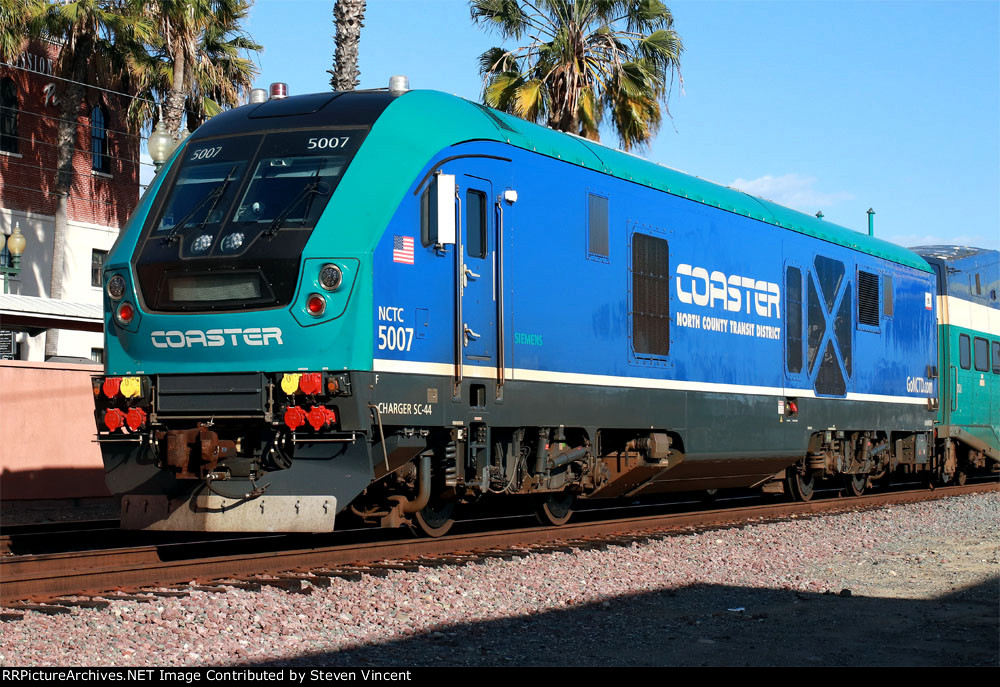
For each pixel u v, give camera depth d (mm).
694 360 12977
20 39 27203
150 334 9320
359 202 9016
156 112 29297
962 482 22188
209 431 9086
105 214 31469
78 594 7746
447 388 9547
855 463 16922
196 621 7117
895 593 9086
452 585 8648
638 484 12719
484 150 10094
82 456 16656
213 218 9359
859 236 17438
